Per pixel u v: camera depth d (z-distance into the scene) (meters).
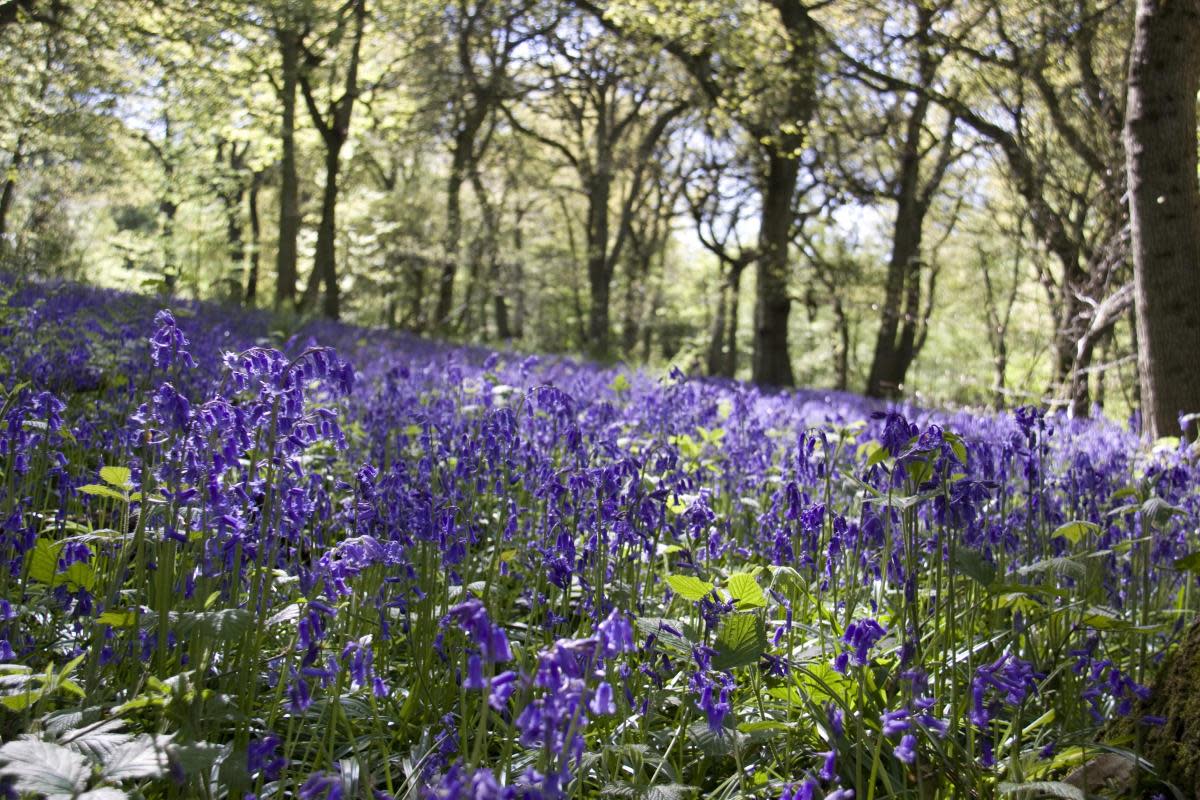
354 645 2.91
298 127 26.52
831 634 4.04
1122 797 3.24
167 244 26.08
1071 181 18.75
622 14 21.70
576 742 2.35
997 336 28.28
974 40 20.69
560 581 3.78
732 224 38.78
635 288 39.84
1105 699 3.91
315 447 6.32
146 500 3.22
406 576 3.93
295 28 21.94
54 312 8.31
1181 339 8.13
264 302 28.89
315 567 3.19
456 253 32.75
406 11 24.98
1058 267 24.95
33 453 4.83
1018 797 2.96
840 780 3.26
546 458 5.22
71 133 21.50
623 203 41.22
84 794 2.18
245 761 2.57
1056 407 12.22
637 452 6.30
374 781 3.14
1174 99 8.17
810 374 60.09
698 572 4.16
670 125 36.69
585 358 21.23
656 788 2.87
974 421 9.20
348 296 42.72
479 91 29.02
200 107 24.14
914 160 27.12
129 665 3.34
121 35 19.61
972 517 3.53
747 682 3.88
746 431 7.21
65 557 3.26
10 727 2.82
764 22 21.27
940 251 38.06
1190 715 3.29
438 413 6.61
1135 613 4.54
